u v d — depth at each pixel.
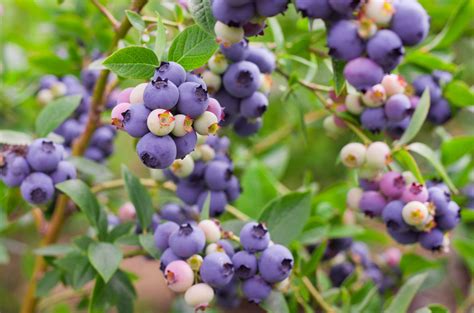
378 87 0.68
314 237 0.76
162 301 1.29
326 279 0.80
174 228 0.66
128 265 1.40
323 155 1.18
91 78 0.82
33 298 0.82
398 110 0.69
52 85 0.83
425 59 0.76
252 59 0.69
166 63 0.60
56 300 0.87
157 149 0.59
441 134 0.82
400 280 0.84
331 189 0.81
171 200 0.78
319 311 0.79
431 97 0.75
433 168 0.78
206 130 0.60
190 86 0.59
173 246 0.64
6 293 1.27
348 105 0.70
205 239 0.65
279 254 0.65
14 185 0.70
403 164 0.71
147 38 0.68
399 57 0.63
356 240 0.85
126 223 0.73
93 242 0.70
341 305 0.80
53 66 0.84
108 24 0.84
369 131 0.71
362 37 0.62
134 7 0.70
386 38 0.62
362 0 0.62
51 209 0.80
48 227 0.82
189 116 0.59
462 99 0.75
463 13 0.77
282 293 0.69
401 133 0.72
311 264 0.74
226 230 0.70
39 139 0.71
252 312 1.12
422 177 0.72
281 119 0.98
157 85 0.59
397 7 0.63
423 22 0.63
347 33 0.62
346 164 0.69
